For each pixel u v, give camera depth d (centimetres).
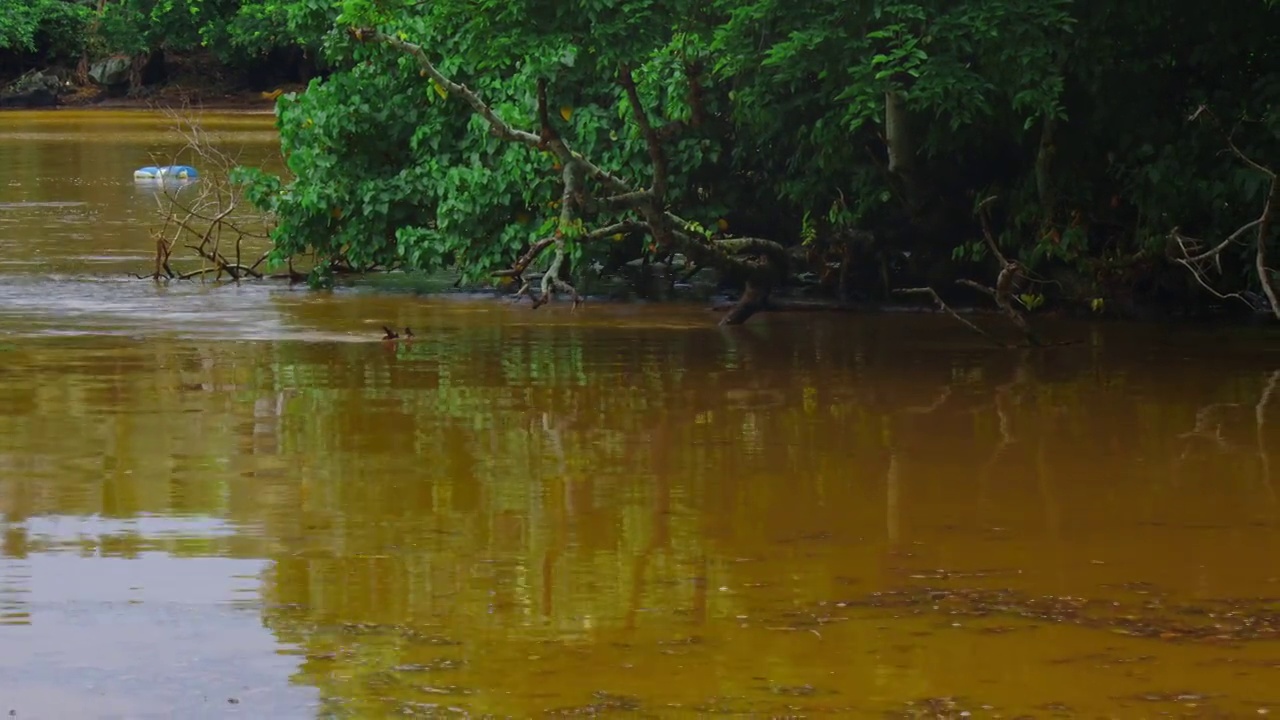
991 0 1220
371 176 1606
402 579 677
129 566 692
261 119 5091
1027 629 616
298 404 1040
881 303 1516
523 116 1484
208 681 562
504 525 761
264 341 1294
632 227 1330
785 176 1527
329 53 1594
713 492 823
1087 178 1430
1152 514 782
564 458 896
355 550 718
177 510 783
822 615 632
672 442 937
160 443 927
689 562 703
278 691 552
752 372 1162
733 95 1429
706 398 1066
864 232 1480
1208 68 1391
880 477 853
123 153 3497
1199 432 963
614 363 1197
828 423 989
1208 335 1347
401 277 1712
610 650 593
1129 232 1441
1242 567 696
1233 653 590
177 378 1124
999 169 1491
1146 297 1450
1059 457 900
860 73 1233
